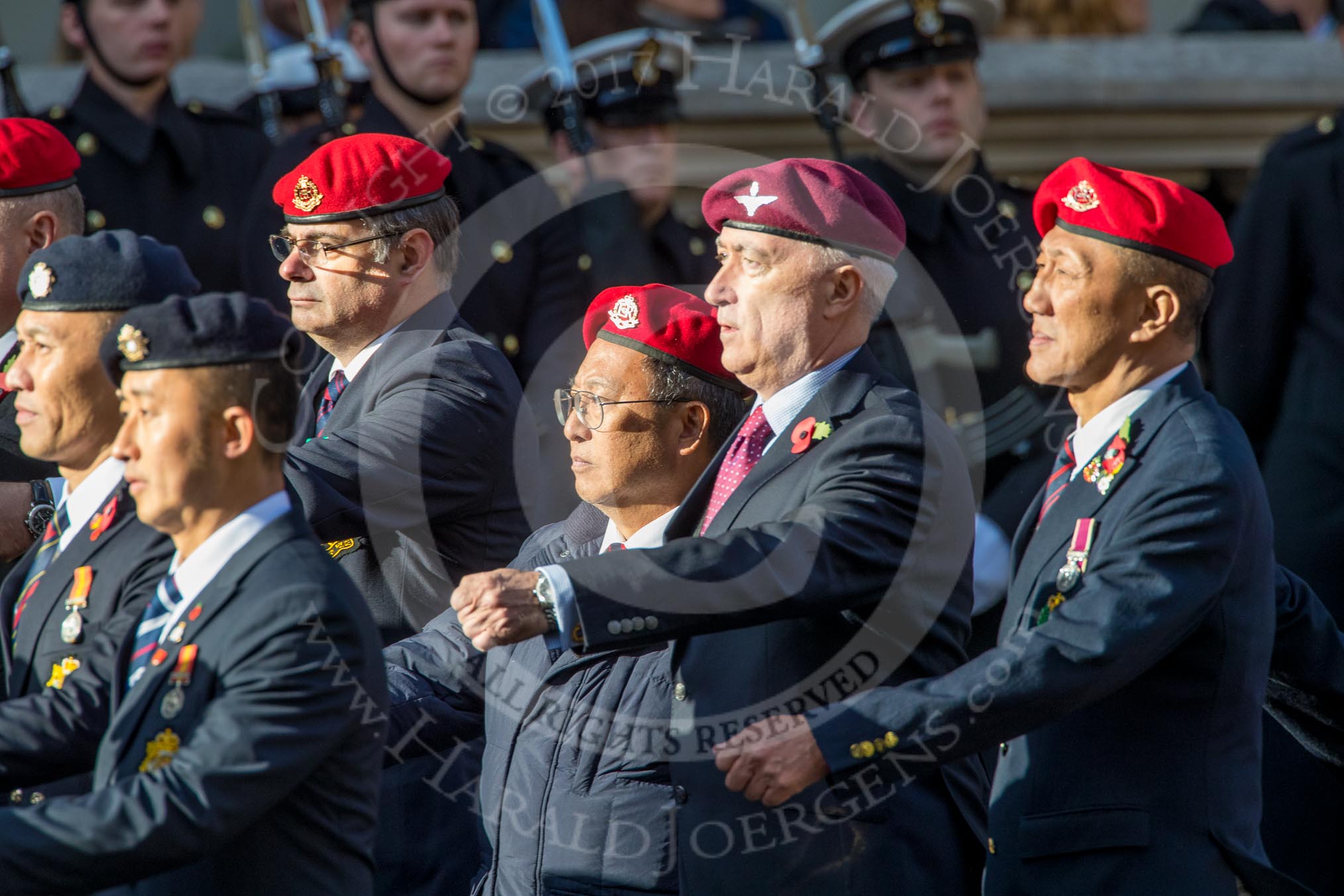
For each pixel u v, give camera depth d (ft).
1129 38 85.87
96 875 33.63
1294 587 45.70
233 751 33.94
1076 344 42.22
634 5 82.94
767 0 87.61
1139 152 84.28
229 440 35.73
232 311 35.70
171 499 35.73
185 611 35.88
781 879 40.57
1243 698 41.06
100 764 35.83
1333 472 66.95
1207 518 39.96
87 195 67.62
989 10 74.18
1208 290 42.45
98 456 40.70
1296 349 68.90
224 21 87.66
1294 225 68.54
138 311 35.70
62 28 82.43
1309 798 57.93
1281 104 84.23
